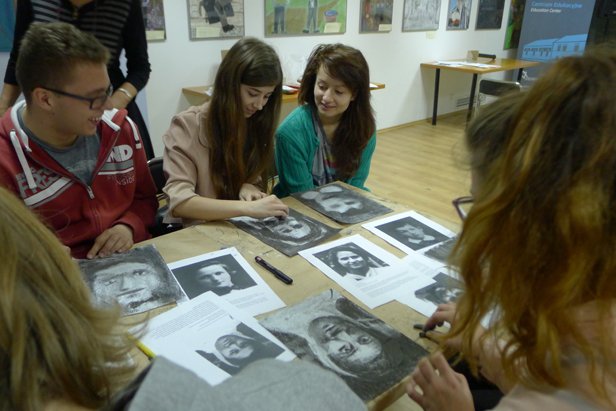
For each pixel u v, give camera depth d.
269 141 1.64
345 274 1.10
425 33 5.27
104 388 0.43
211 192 1.57
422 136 5.13
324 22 4.29
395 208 1.49
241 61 1.41
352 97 1.75
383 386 0.77
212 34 3.61
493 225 0.49
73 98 1.17
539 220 0.45
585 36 5.46
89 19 1.82
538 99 0.46
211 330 0.88
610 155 0.43
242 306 0.97
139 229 1.41
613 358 0.47
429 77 5.56
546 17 5.70
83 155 1.33
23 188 1.25
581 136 0.43
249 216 1.36
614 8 5.23
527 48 5.96
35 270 0.39
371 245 1.24
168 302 0.96
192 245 1.21
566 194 0.44
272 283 1.06
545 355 0.48
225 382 0.44
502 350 0.55
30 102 1.19
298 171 1.78
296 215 1.41
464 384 0.74
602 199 0.43
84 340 0.41
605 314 0.47
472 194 0.56
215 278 1.06
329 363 0.81
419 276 1.11
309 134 1.78
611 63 0.45
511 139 0.48
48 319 0.39
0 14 2.52
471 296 0.54
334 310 0.96
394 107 5.32
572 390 0.49
